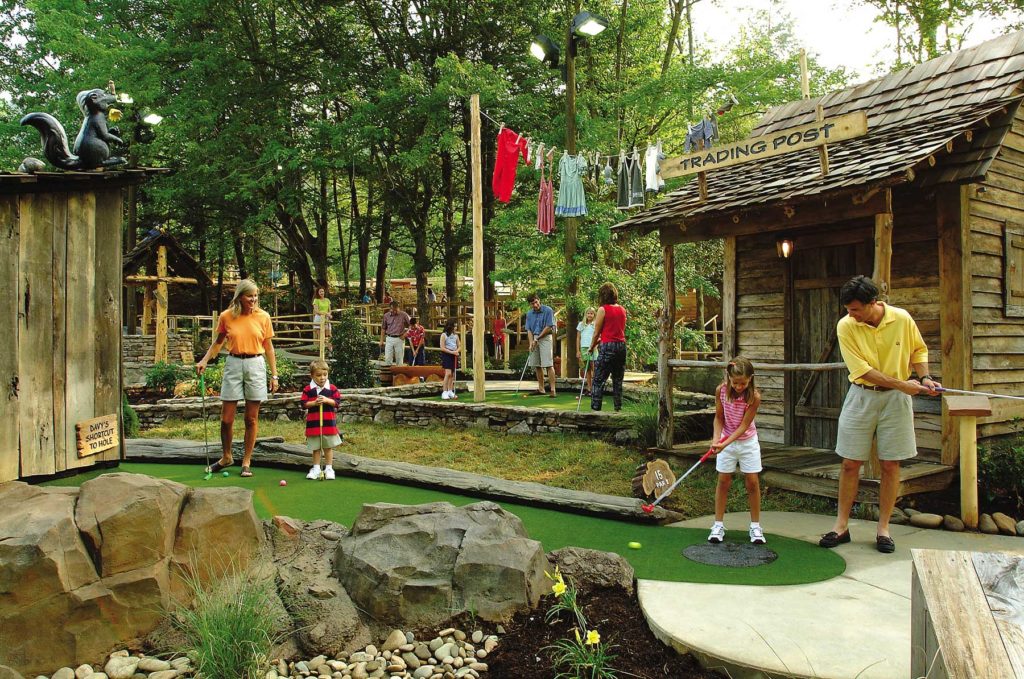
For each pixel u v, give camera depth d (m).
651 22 22.09
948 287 6.58
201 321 24.88
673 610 4.07
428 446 9.71
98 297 6.13
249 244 31.03
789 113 9.33
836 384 7.94
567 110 14.98
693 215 7.44
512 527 4.73
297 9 23.55
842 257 7.84
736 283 8.98
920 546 5.29
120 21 24.89
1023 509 6.05
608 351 10.02
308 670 3.86
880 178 5.80
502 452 9.20
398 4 23.42
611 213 15.93
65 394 5.86
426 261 25.42
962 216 6.54
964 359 6.52
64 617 3.91
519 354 18.42
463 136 23.62
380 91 21.58
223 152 22.77
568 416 9.93
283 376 15.20
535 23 22.08
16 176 5.38
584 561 4.68
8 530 3.97
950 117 6.71
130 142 21.48
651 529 5.89
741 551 5.22
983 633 2.18
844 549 5.23
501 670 3.77
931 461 6.80
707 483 7.34
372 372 16.42
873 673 3.29
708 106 18.39
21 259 5.57
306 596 4.30
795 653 3.50
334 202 28.64
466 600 4.25
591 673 3.61
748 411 5.38
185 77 22.77
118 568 4.12
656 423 8.85
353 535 4.70
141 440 8.83
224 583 4.26
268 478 7.57
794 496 6.82
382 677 3.80
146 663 3.88
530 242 16.45
